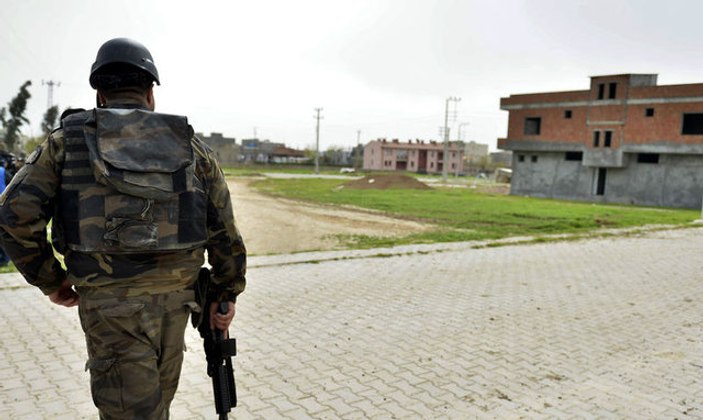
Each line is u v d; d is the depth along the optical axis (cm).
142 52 211
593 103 4462
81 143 191
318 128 8125
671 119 4062
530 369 457
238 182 4525
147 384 194
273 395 387
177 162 197
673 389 420
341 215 1977
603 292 779
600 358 489
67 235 189
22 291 650
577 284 834
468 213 2184
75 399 370
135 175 188
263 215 1881
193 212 204
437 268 932
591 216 2225
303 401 379
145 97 213
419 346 509
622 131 4309
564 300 720
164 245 195
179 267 203
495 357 485
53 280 202
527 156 5034
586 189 4659
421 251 1115
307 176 6556
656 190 4259
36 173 187
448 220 1897
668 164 4191
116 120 192
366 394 394
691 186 4078
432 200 2886
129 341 192
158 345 200
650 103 4156
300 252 1051
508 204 2814
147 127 196
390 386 411
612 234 1609
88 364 195
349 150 15150
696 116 4606
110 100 207
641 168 4341
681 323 618
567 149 4659
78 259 191
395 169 12488
